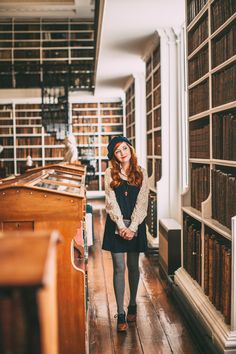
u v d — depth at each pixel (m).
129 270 3.84
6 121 14.59
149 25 6.42
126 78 11.21
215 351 3.00
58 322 2.51
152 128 7.55
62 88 14.32
